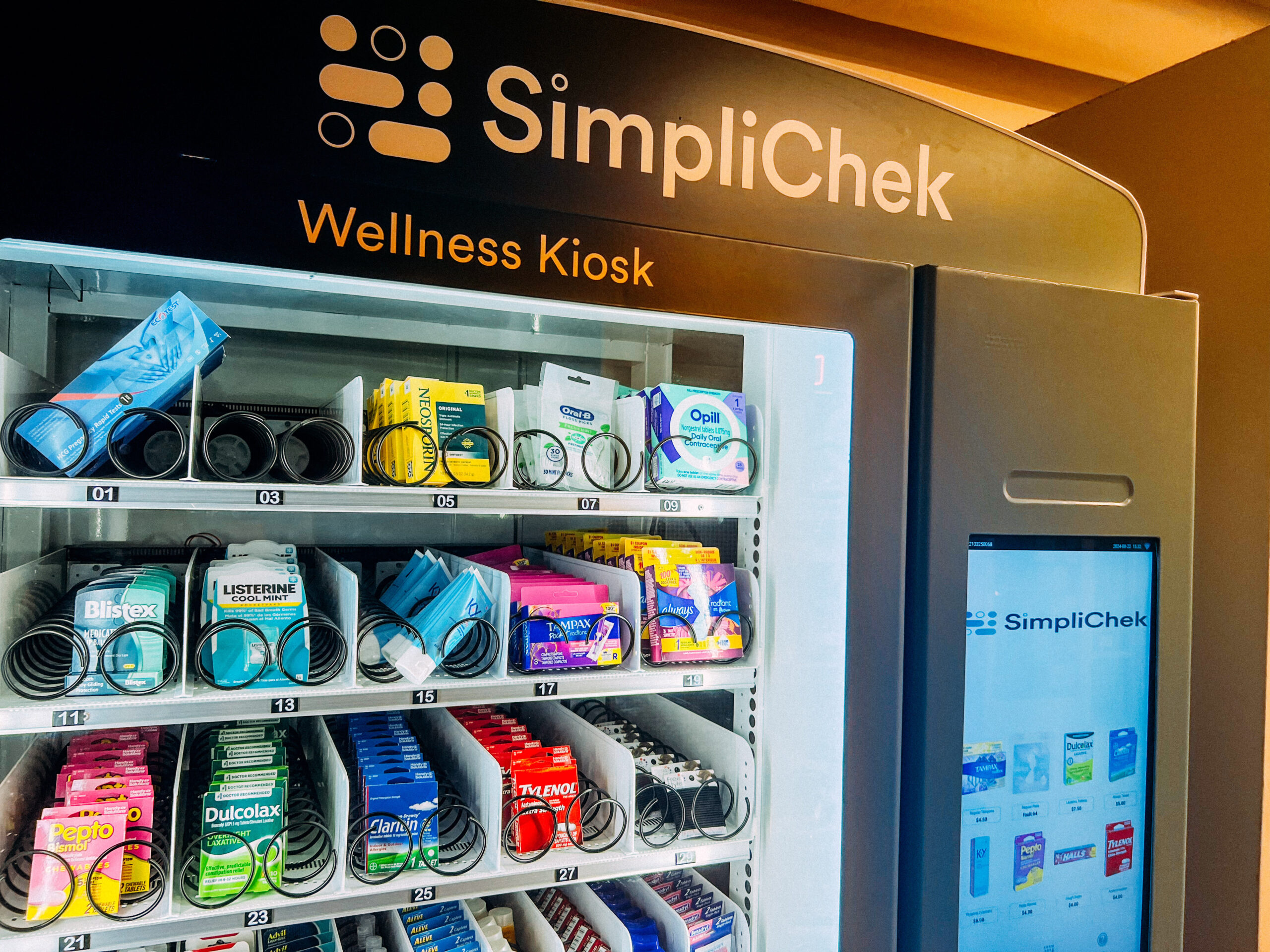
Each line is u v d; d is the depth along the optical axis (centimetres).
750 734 148
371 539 171
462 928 139
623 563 150
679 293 118
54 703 110
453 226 106
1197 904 173
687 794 150
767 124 126
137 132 95
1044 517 139
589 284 113
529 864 132
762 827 144
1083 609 147
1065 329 140
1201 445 174
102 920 112
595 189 116
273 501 118
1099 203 150
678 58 120
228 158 99
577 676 134
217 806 119
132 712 112
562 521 185
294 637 125
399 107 106
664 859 138
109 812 114
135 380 116
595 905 152
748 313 121
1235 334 168
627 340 171
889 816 131
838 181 131
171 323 118
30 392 121
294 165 102
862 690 129
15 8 91
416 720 184
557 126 114
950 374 132
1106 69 248
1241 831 165
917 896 132
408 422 137
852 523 128
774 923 141
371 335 156
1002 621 142
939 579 132
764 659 145
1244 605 166
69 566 149
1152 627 150
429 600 148
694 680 142
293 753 159
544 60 113
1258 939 163
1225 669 169
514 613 139
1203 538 174
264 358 152
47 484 108
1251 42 165
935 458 132
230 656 121
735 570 153
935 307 132
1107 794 149
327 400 157
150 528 155
